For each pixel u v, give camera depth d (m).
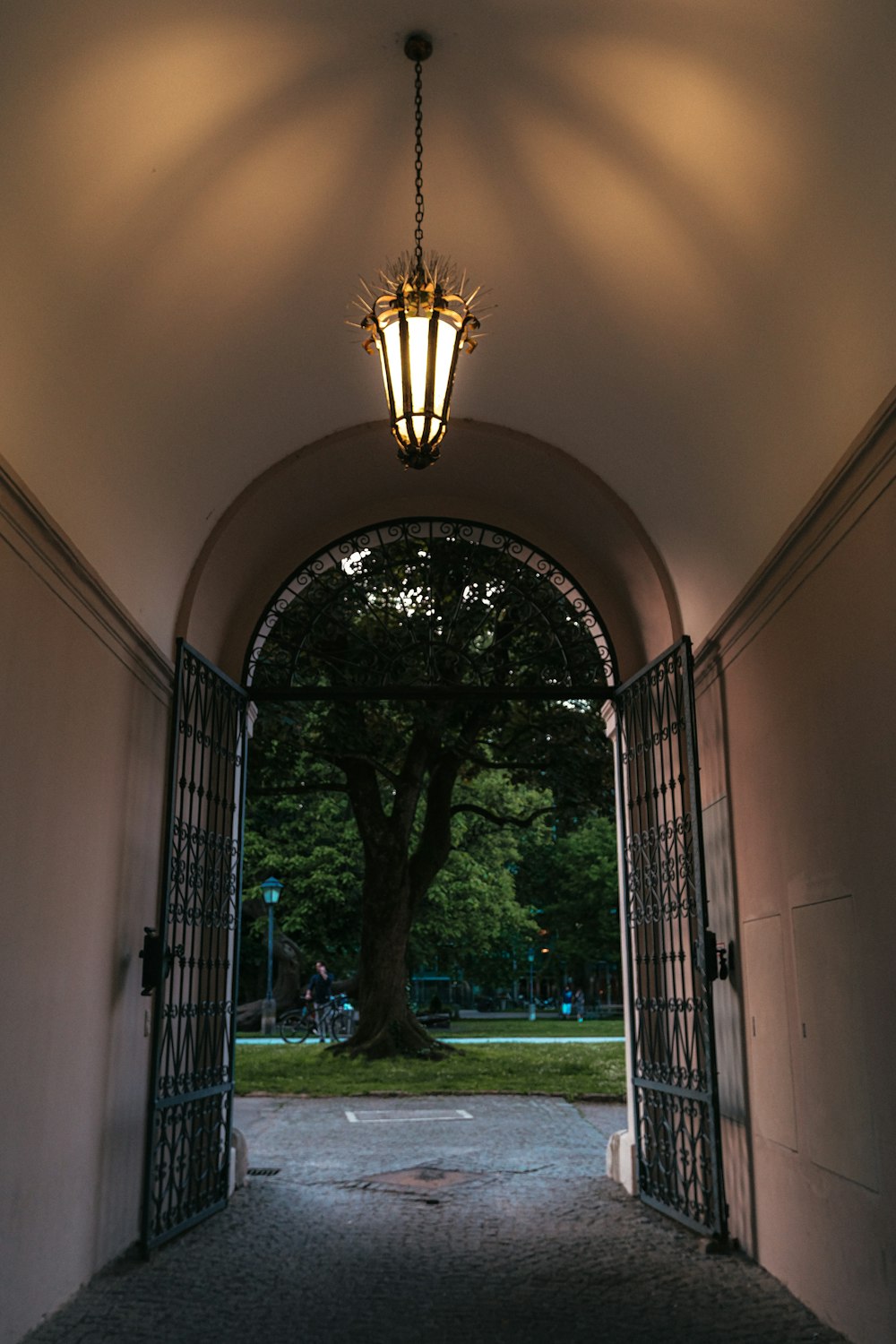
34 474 4.78
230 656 8.09
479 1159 9.14
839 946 4.71
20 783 4.46
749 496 5.79
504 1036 26.50
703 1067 6.43
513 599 11.50
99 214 4.46
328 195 5.36
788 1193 5.36
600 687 8.12
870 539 4.37
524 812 31.53
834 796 4.79
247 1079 15.38
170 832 6.24
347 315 6.30
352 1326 4.75
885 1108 4.19
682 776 7.00
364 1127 11.18
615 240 5.40
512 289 6.13
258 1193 7.69
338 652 11.77
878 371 4.27
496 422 7.46
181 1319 4.79
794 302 4.61
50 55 3.73
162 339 5.40
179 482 6.41
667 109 4.49
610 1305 5.08
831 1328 4.73
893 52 3.43
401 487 8.20
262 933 28.08
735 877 6.36
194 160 4.68
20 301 4.28
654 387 6.08
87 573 5.12
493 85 4.78
